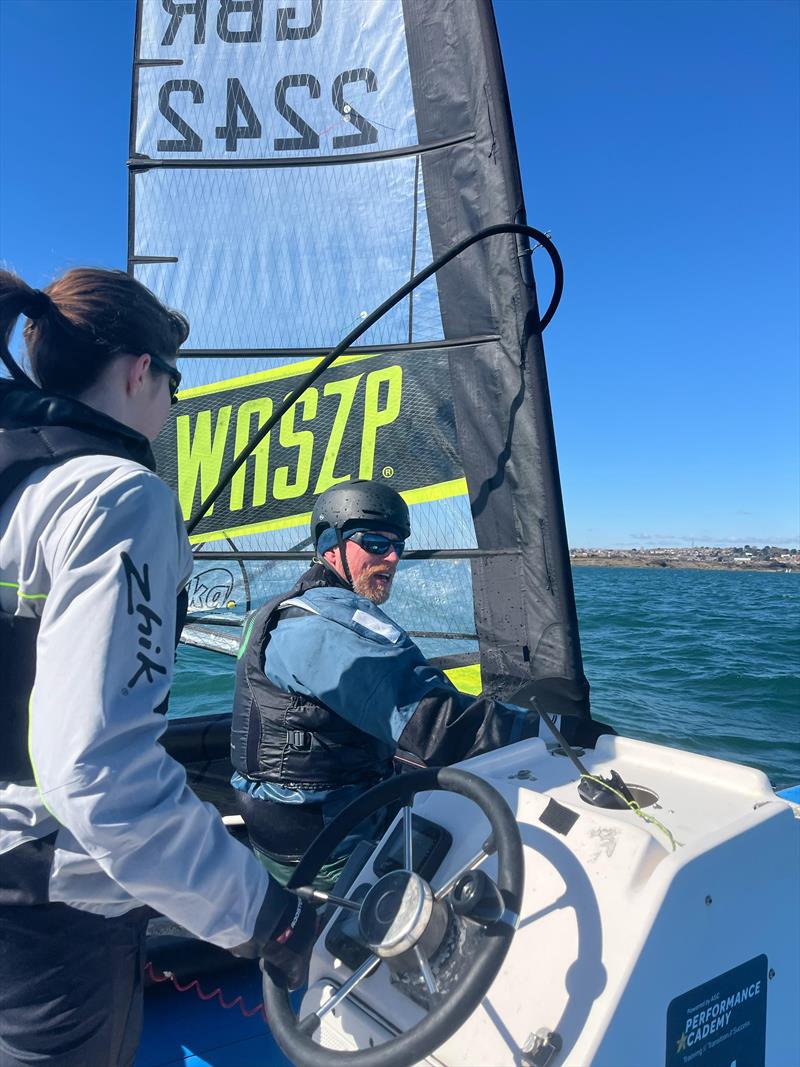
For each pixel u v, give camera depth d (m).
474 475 2.53
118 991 1.04
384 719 1.48
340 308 2.76
